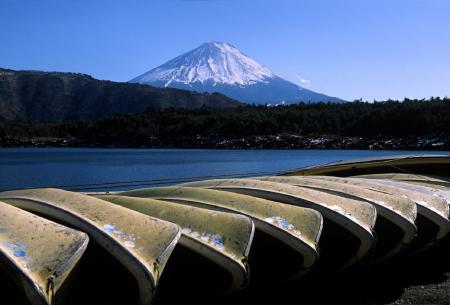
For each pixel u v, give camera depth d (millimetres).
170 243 4574
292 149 99250
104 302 4805
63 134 141625
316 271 6453
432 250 7777
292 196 6508
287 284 5988
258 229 5703
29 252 3941
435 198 7176
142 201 6168
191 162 53375
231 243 5074
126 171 40281
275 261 5926
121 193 7430
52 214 5051
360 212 6191
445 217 6719
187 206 5883
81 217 4840
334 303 5730
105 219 4859
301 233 5562
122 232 4680
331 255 6391
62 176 35844
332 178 8352
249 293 5953
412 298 5848
